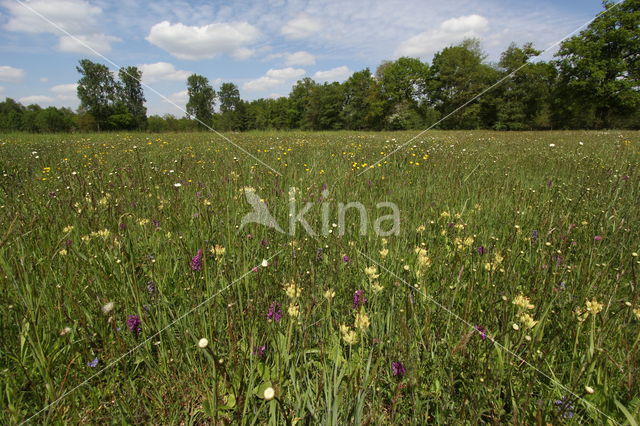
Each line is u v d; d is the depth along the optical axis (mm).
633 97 32844
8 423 1255
